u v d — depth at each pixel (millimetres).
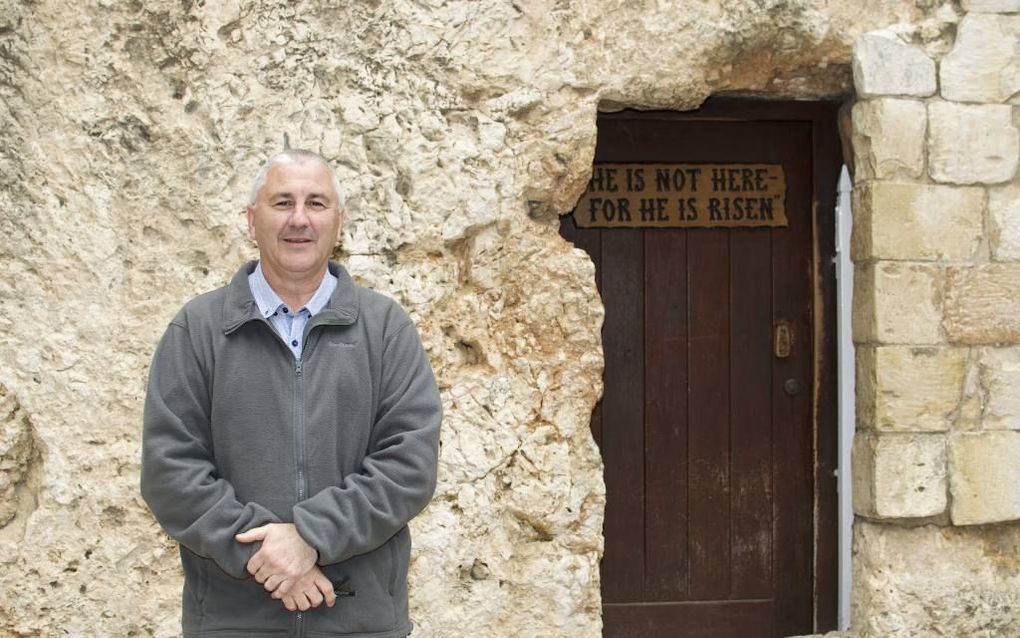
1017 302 3842
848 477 4266
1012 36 3869
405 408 2525
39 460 3502
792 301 4258
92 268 3510
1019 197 3859
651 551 4195
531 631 3680
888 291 3795
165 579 3518
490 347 3709
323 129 3643
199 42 3594
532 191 3758
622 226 4199
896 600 3801
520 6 3744
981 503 3820
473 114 3721
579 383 3734
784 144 4258
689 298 4223
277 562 2340
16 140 3498
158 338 3531
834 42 3861
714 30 3799
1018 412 3838
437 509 3633
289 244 2512
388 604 2557
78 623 3461
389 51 3688
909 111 3818
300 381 2482
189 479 2393
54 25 3535
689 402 4219
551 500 3686
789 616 4234
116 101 3553
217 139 3592
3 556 3434
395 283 3650
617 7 3791
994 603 3834
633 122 4195
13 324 3469
